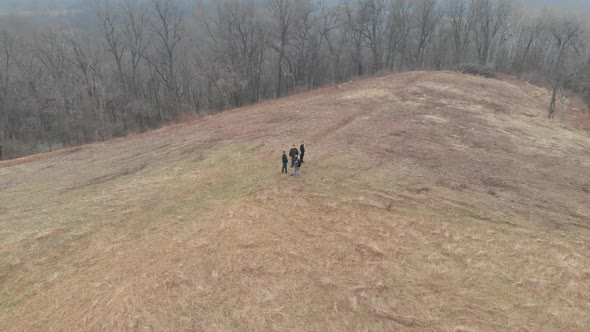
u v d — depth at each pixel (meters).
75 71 56.72
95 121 52.34
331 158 24.45
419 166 23.66
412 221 18.14
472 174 23.11
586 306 13.77
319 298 14.05
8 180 27.09
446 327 12.89
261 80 68.31
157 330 12.86
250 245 16.62
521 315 13.40
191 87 66.19
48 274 15.66
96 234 18.02
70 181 25.28
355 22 63.84
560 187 22.39
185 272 15.24
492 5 72.12
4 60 57.97
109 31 61.75
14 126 58.88
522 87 48.69
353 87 46.44
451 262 15.74
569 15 64.25
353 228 17.69
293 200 19.75
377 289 14.42
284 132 29.94
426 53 74.81
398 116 33.12
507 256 16.11
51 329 13.12
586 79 47.53
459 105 37.56
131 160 28.48
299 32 60.22
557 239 17.23
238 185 21.59
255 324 13.04
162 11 60.53
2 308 14.15
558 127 34.84
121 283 14.84
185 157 27.06
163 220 18.70
